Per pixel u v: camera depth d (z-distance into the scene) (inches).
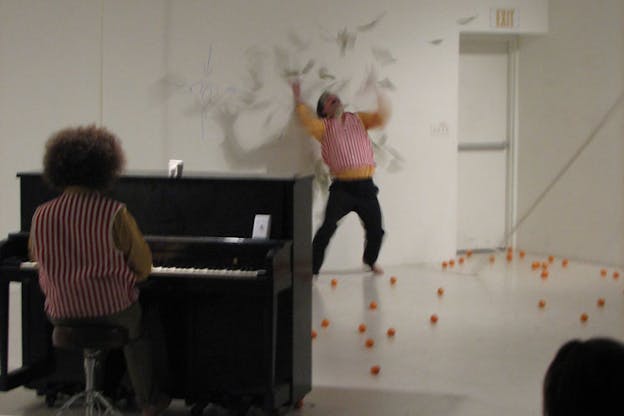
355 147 279.7
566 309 251.8
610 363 54.6
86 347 136.9
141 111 279.3
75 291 136.3
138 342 148.1
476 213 351.9
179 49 281.1
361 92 305.1
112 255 136.8
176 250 156.3
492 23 324.5
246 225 159.6
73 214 136.4
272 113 293.1
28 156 269.9
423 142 317.4
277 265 149.2
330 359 202.4
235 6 285.9
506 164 354.9
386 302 260.8
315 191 299.9
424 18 312.5
